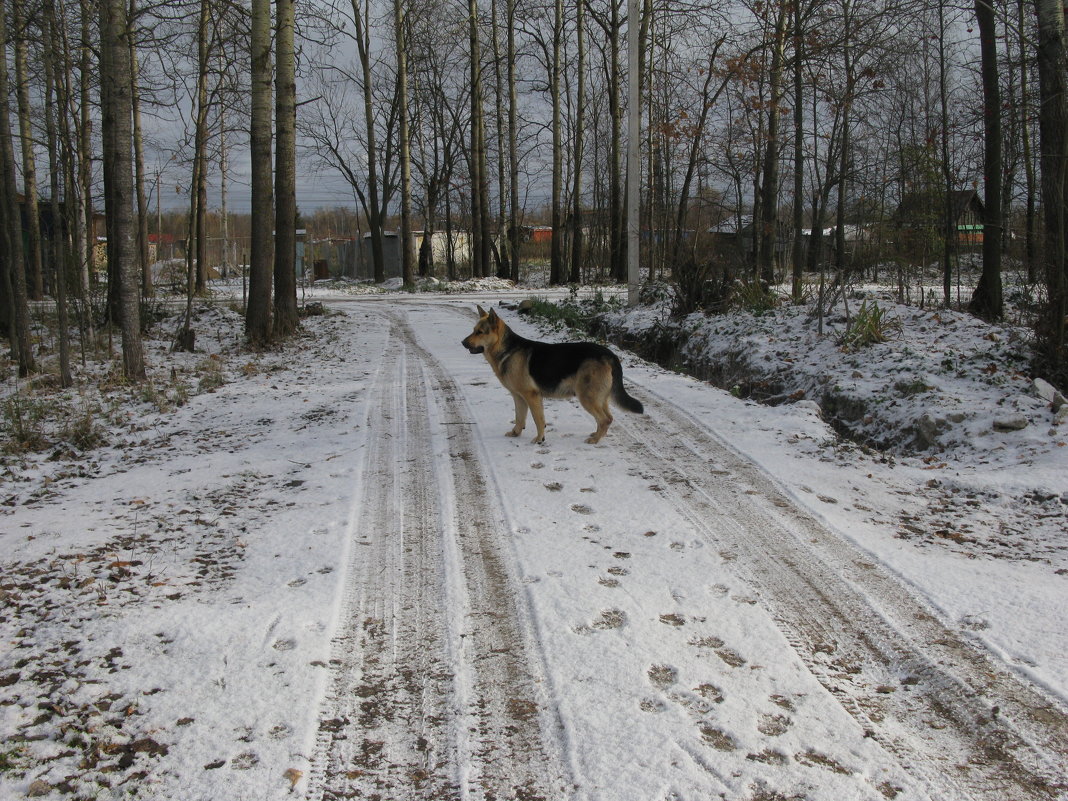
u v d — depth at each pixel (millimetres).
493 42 34844
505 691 3322
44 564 4633
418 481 6211
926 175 16031
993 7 11484
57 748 2910
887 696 3307
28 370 12062
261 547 4887
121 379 11211
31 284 22938
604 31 29609
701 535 5039
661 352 14602
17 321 11984
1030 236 11727
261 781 2752
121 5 10617
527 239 52875
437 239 51469
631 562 4621
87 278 17188
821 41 17844
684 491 5910
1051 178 8992
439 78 37875
